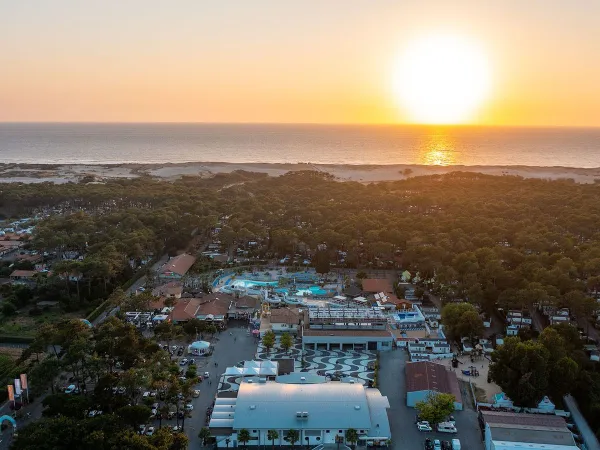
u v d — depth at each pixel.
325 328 168.62
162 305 187.12
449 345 161.25
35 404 127.06
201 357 153.12
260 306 192.62
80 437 101.69
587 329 171.62
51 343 140.50
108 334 142.00
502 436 108.88
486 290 191.88
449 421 120.44
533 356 126.31
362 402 119.44
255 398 119.94
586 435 117.69
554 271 195.12
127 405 118.88
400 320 176.25
